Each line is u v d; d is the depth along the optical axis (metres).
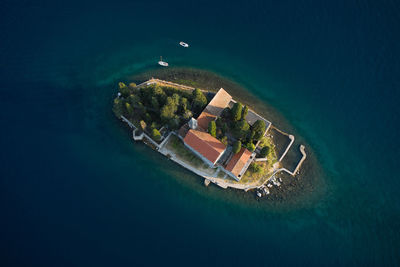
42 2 110.69
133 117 84.81
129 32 105.25
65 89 93.31
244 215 76.31
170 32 105.81
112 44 103.12
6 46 100.81
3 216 70.06
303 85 98.25
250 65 101.44
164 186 78.06
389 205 81.31
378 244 74.81
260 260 69.44
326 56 102.69
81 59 100.06
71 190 75.00
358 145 89.19
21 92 91.44
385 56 101.81
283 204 78.69
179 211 74.88
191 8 111.00
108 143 83.50
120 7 110.25
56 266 65.31
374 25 107.75
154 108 84.88
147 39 104.25
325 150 88.06
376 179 84.69
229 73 99.88
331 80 98.75
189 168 80.06
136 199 75.19
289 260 70.25
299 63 101.75
